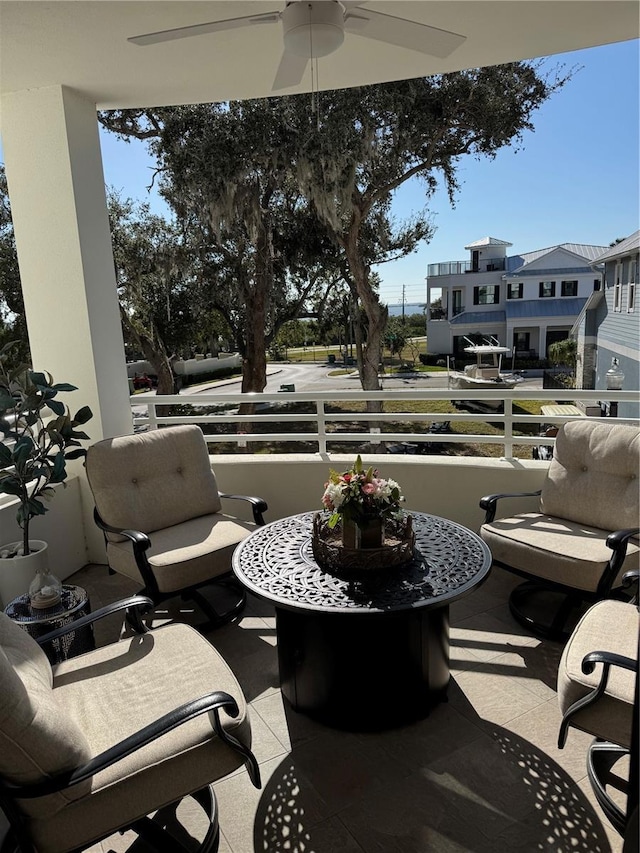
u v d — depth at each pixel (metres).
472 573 2.07
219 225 7.61
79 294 3.34
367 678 1.99
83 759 1.33
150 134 8.21
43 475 2.84
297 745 1.98
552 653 2.49
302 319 11.12
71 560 3.51
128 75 3.06
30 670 1.50
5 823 1.58
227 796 1.78
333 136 6.92
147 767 1.39
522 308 16.67
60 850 1.32
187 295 9.55
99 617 1.93
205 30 2.07
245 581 2.07
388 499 2.08
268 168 7.67
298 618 2.04
